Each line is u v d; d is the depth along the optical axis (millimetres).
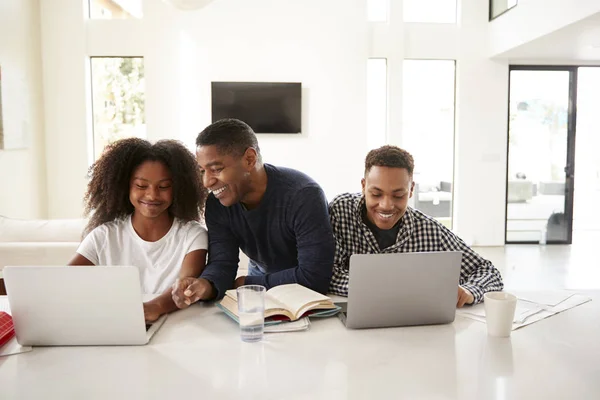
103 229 1730
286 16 5961
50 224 2977
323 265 1570
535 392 985
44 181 5887
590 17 3953
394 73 6121
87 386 1007
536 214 6371
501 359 1140
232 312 1368
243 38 5945
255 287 1278
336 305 1488
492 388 1001
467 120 6199
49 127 5883
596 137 7422
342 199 1767
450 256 1306
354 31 5996
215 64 5949
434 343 1229
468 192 6254
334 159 6109
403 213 1660
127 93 6055
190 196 1742
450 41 6160
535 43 5090
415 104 6289
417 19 6227
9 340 1251
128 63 6023
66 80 5852
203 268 1693
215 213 1693
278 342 1230
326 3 5965
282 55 5988
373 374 1060
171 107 5961
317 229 1585
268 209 1631
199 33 5918
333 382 1021
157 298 1451
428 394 975
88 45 5891
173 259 1700
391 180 1564
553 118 6270
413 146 6336
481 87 6184
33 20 5594
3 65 4805
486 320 1290
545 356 1154
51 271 1179
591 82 6488
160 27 5895
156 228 1727
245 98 5949
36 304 1190
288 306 1389
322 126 6074
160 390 987
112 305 1189
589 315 1435
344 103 6059
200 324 1357
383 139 6328
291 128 6000
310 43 5988
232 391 982
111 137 6086
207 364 1104
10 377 1051
